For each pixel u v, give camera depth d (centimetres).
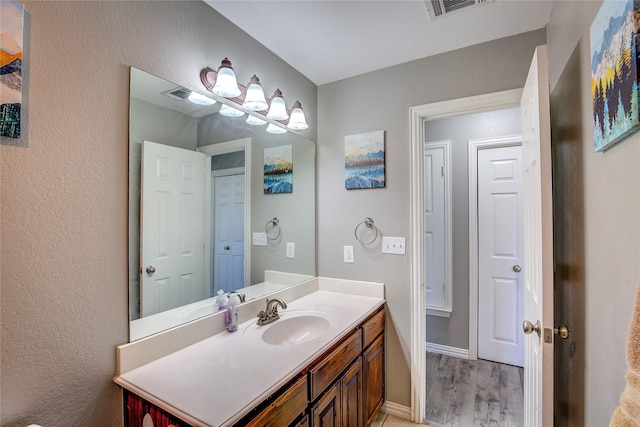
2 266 83
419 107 195
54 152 94
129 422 106
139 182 119
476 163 271
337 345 140
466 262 273
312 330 166
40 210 91
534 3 146
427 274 289
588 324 99
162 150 128
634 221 70
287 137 203
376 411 183
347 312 174
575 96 111
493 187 267
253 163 177
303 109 217
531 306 136
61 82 95
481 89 179
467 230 273
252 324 156
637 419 52
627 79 66
